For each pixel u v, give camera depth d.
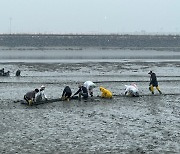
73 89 55.16
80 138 26.12
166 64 121.94
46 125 30.34
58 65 112.00
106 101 44.31
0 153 22.25
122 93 51.88
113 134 27.31
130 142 25.08
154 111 37.50
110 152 22.77
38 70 95.19
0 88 55.88
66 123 31.19
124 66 112.00
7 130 28.39
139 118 33.56
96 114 35.56
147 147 23.86
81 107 39.84
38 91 42.56
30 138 26.02
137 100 45.22
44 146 24.00
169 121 32.25
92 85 47.88
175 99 46.38
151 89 51.19
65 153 22.50
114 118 33.53
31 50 195.50
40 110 37.72
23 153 22.36
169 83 66.50
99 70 97.31
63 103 42.59
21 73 86.56
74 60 140.25
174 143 24.83
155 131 28.34
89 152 22.75
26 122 31.47
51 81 67.75
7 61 130.25
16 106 40.22
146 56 177.62
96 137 26.41
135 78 76.81
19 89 54.91
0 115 34.62
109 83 65.00
